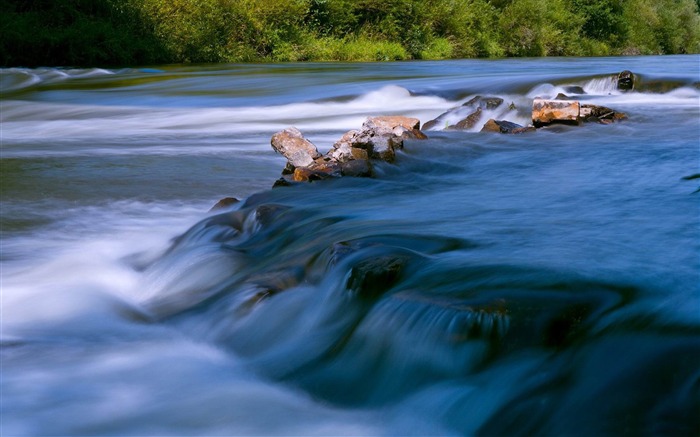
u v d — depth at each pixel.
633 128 9.09
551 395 2.79
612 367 2.80
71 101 14.91
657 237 4.21
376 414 3.12
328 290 3.83
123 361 3.74
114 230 5.82
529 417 2.76
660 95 13.27
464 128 9.65
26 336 4.04
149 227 5.89
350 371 3.37
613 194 5.50
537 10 41.97
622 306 3.14
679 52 55.38
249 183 7.35
